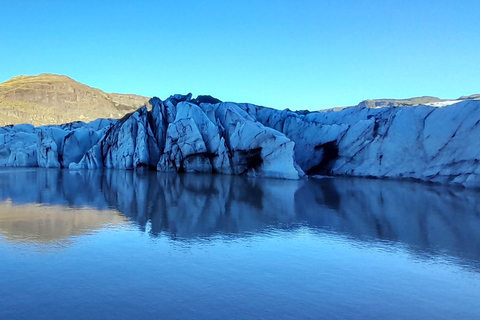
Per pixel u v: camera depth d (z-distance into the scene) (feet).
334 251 29.09
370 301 19.92
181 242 30.78
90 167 128.88
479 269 25.32
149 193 61.67
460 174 77.66
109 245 29.63
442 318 18.15
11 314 17.67
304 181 86.02
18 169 127.24
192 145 107.65
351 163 102.01
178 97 133.69
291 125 118.83
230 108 114.21
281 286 21.70
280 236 33.58
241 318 17.62
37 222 38.09
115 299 19.47
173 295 20.06
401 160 92.02
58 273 23.18
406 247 30.48
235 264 25.46
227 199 55.47
